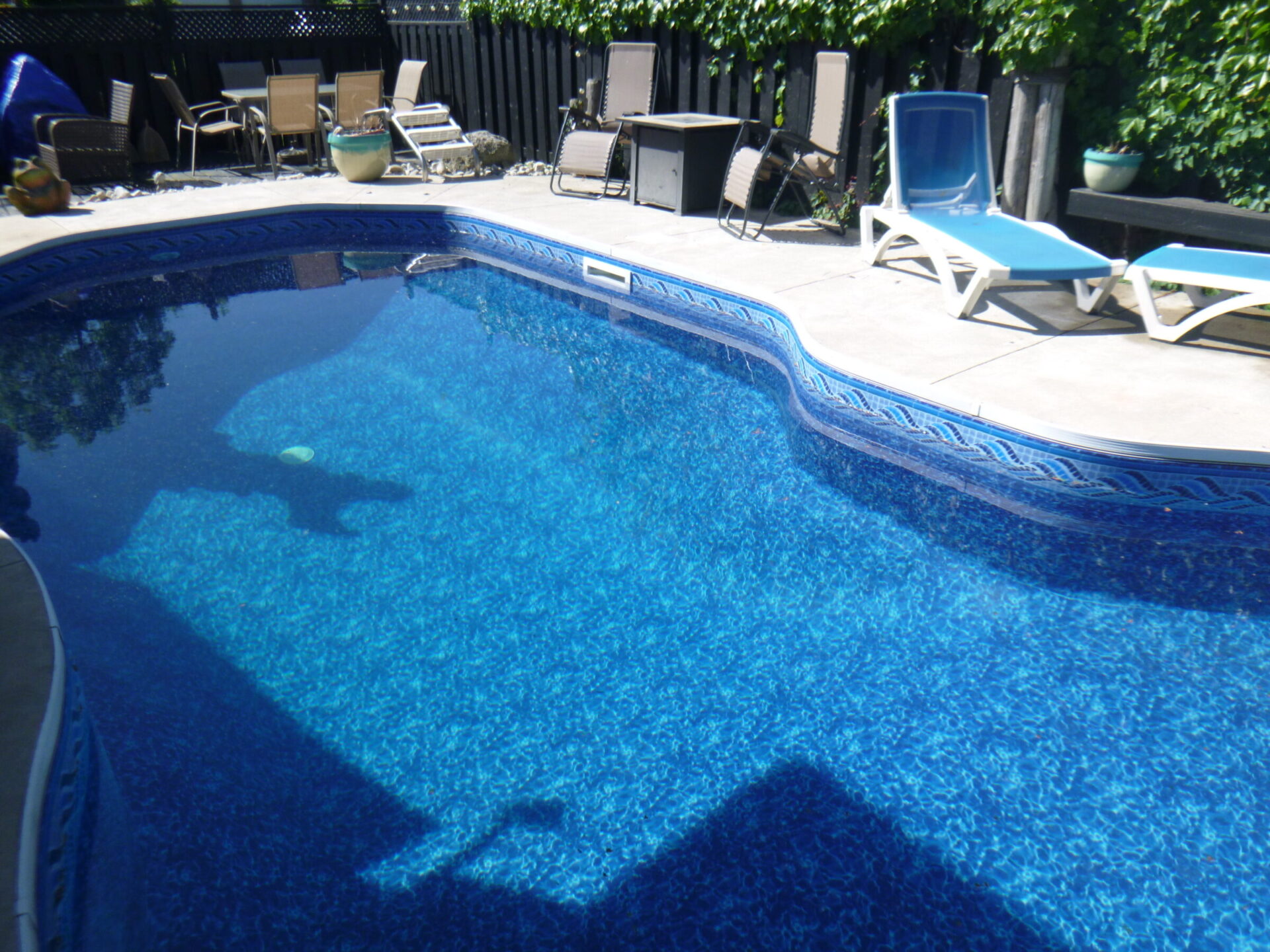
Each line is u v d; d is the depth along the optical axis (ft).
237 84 36.52
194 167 33.12
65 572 11.65
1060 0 17.44
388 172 33.19
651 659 10.20
